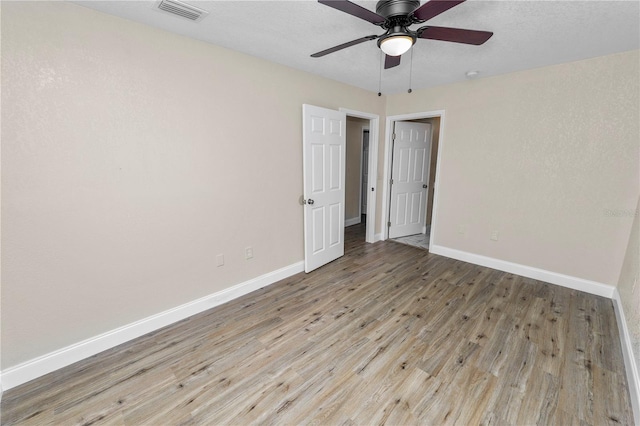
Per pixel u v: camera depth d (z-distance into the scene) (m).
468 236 3.60
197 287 2.46
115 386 1.69
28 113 1.59
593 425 1.42
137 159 2.00
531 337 2.11
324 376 1.76
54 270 1.76
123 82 1.89
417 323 2.31
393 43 1.63
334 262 3.67
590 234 2.74
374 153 4.23
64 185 1.74
